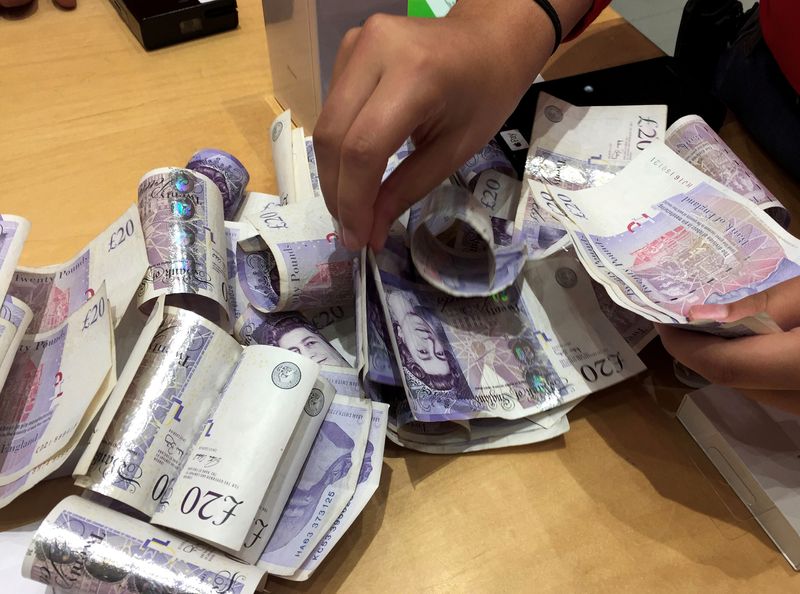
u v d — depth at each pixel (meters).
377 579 0.49
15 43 0.89
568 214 0.59
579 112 0.71
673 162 0.63
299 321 0.58
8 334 0.49
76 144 0.78
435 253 0.56
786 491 0.52
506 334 0.59
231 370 0.50
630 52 0.94
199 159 0.66
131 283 0.52
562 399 0.57
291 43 0.75
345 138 0.45
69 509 0.43
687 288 0.53
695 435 0.58
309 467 0.50
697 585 0.50
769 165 0.82
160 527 0.45
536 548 0.51
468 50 0.50
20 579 0.47
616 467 0.56
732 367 0.48
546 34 0.57
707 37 0.90
